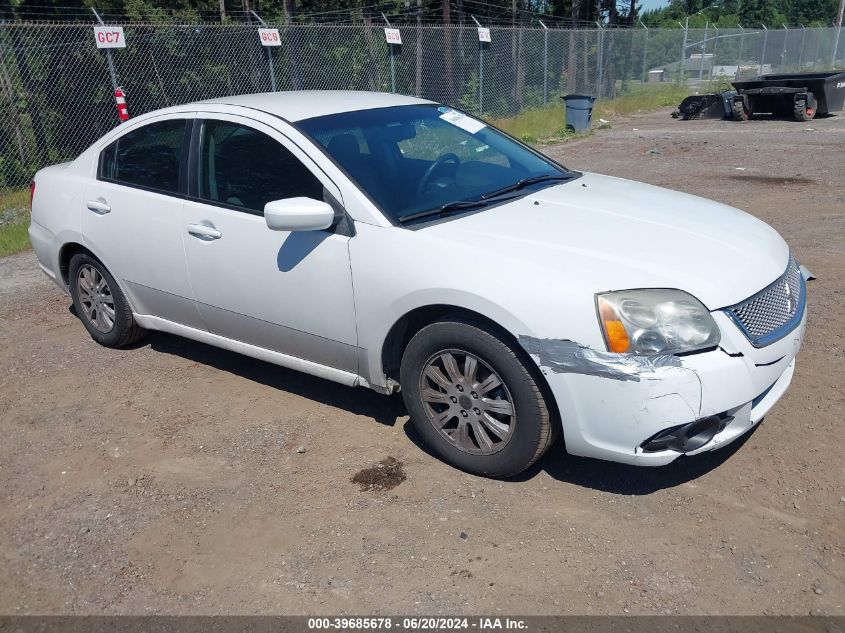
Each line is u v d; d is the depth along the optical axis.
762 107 18.72
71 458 3.82
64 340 5.36
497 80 19.64
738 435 3.15
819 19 74.62
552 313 3.00
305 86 15.30
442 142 4.29
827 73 19.22
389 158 3.91
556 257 3.17
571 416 3.06
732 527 3.07
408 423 3.98
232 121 4.09
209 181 4.13
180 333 4.61
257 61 14.50
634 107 22.62
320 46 15.44
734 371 3.00
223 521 3.27
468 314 3.27
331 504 3.34
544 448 3.25
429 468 3.57
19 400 4.47
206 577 2.94
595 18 33.78
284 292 3.79
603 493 3.32
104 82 13.99
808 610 2.64
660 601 2.70
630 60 24.77
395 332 3.53
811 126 16.80
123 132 4.70
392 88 15.34
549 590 2.78
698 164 11.93
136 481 3.59
